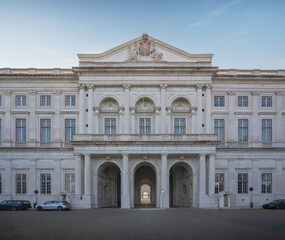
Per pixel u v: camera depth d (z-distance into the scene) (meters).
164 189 47.69
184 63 52.00
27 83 54.38
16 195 52.53
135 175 63.75
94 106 51.84
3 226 24.52
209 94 51.59
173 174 56.88
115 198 56.44
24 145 53.56
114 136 49.16
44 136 53.91
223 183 53.06
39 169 53.00
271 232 20.33
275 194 53.12
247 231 20.81
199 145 48.31
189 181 52.12
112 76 51.91
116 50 52.47
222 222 26.09
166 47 52.81
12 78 54.03
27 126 53.88
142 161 49.69
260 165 53.47
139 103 53.72
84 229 22.41
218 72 54.66
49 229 22.62
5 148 52.75
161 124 51.31
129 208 46.78
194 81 51.78
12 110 53.97
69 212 39.09
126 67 51.25
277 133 54.28
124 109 51.84
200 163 48.19
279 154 53.72
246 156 53.50
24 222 27.23
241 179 53.34
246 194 53.00
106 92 52.34
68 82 54.50
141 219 29.00
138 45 52.59
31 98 54.19
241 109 54.56
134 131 51.84
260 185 53.22
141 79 51.81
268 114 54.53
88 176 48.03
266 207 45.53
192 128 51.88
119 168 54.22
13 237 19.39
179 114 53.50
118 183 58.41
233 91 54.59
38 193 52.56
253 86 54.81
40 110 54.03
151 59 52.41
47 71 54.69
